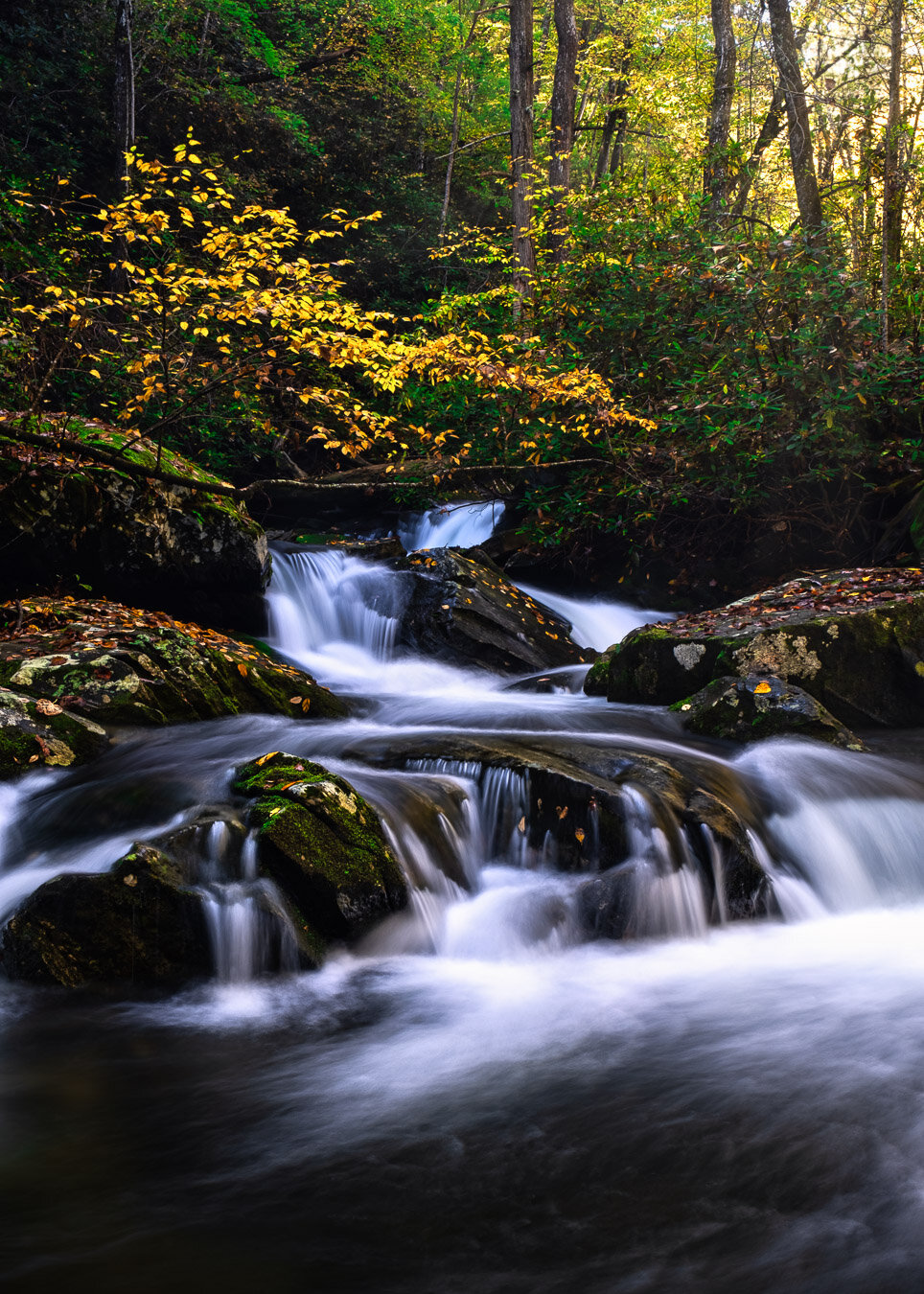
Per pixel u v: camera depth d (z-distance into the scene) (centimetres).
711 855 515
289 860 457
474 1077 354
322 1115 329
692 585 1205
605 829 514
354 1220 270
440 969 460
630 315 1205
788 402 1109
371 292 2361
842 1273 244
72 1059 372
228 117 2030
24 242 1419
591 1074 355
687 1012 410
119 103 1513
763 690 680
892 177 1259
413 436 1512
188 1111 333
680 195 1445
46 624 758
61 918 431
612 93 2762
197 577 931
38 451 849
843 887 554
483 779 555
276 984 438
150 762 568
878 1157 294
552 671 969
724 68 1820
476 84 2825
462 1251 256
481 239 1742
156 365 983
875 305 1220
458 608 1007
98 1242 261
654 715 723
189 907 437
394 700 823
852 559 1113
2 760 545
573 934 485
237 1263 251
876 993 425
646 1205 274
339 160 2391
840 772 611
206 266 1520
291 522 1606
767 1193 278
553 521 1241
